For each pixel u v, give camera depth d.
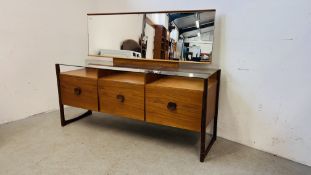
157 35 1.74
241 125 1.60
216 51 1.62
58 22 2.15
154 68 1.64
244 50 1.49
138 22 1.81
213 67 1.65
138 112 1.53
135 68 1.60
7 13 1.81
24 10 1.91
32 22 1.97
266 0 1.34
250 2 1.41
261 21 1.38
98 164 1.34
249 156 1.45
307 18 1.21
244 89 1.53
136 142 1.63
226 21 1.54
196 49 1.61
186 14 1.62
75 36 2.32
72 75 1.74
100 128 1.86
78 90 1.73
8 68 1.89
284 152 1.43
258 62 1.44
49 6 2.06
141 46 1.82
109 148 1.54
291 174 1.27
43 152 1.46
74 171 1.27
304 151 1.34
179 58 1.68
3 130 1.78
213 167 1.33
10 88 1.93
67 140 1.63
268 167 1.33
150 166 1.33
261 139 1.51
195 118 1.34
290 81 1.32
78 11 2.29
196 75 1.38
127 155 1.45
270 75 1.40
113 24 1.93
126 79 1.60
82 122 1.99
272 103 1.42
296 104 1.32
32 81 2.07
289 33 1.28
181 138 1.71
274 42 1.35
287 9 1.27
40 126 1.87
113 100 1.60
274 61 1.37
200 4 1.64
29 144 1.56
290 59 1.30
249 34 1.45
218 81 1.58
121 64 1.86
